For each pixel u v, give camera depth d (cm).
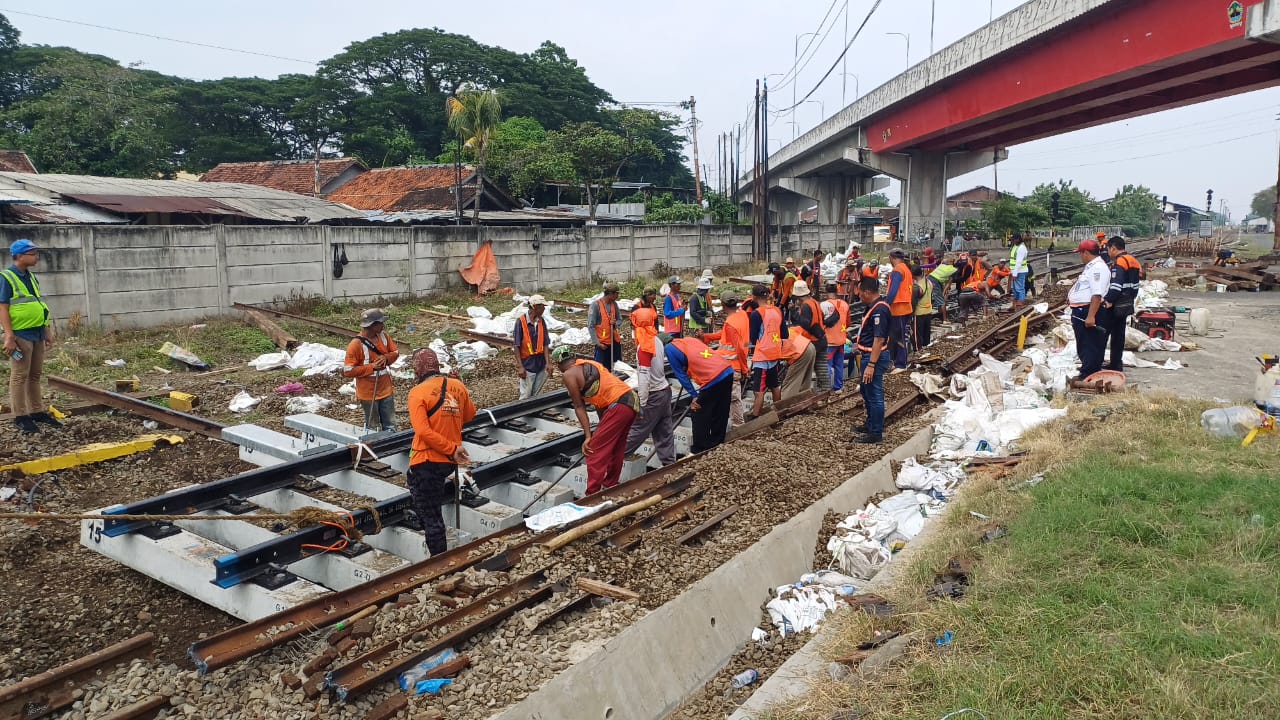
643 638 498
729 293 1038
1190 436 768
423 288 2236
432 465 598
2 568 630
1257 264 2953
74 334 1484
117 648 450
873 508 757
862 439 925
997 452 889
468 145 3197
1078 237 7381
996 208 6775
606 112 7400
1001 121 4241
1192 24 2402
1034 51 3241
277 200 2697
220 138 5500
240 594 536
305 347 1448
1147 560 518
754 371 1012
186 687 430
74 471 845
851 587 632
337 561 584
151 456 916
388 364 883
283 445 803
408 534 636
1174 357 1312
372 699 424
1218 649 412
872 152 5525
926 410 1081
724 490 748
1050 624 460
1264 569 490
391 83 6612
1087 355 1087
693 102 6047
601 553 595
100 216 2120
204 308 1725
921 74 4125
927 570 579
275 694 426
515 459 777
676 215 4778
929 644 476
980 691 406
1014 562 542
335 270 2003
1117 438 784
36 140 4012
